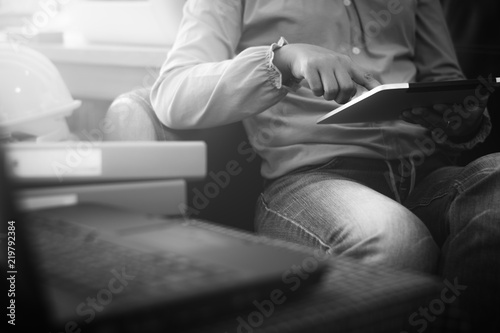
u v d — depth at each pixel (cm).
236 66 117
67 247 60
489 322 103
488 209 107
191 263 55
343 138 129
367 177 130
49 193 77
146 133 121
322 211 112
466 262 106
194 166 83
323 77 108
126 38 186
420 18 157
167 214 83
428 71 155
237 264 56
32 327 46
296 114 132
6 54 113
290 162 129
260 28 138
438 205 123
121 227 66
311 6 135
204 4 135
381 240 101
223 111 118
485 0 172
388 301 55
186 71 123
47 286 51
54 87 116
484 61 171
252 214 143
